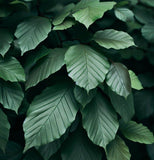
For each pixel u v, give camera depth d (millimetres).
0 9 661
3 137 615
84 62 607
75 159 643
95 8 624
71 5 704
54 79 670
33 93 686
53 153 641
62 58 633
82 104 610
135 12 821
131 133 696
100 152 653
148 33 793
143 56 866
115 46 632
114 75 623
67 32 758
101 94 656
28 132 604
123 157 644
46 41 708
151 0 824
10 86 630
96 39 657
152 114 886
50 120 612
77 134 664
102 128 625
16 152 681
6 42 630
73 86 644
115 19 763
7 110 687
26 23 655
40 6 737
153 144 841
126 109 662
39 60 645
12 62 630
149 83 860
